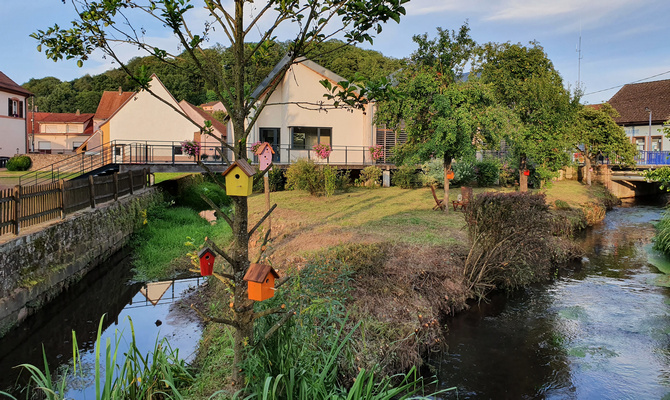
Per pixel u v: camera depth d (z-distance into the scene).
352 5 3.52
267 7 3.82
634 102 38.47
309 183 18.67
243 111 3.92
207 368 5.41
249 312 4.02
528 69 16.30
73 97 72.75
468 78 13.84
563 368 6.65
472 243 9.69
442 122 12.78
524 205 10.10
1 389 6.12
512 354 7.04
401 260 9.09
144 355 6.88
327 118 23.23
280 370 3.92
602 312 8.75
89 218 11.95
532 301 9.36
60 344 7.61
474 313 8.61
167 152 31.89
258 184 21.05
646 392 6.02
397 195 19.22
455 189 21.38
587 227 18.39
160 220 16.80
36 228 9.64
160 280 11.05
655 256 13.43
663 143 35.66
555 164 16.77
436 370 6.54
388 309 7.17
